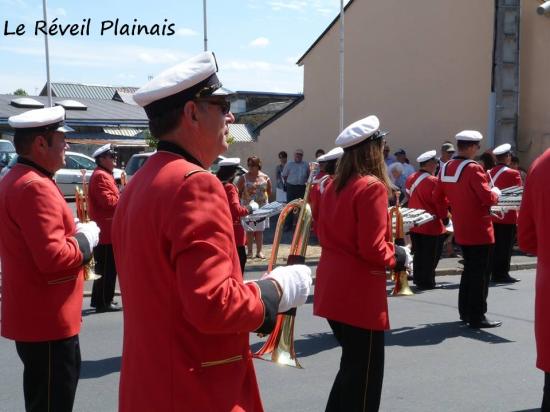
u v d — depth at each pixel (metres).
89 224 3.46
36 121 3.16
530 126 13.20
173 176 1.79
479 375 5.19
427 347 5.99
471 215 6.48
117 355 5.73
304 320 6.98
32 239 3.03
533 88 13.11
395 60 15.66
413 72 15.23
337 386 3.56
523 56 13.23
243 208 7.32
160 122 1.91
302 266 2.10
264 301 1.89
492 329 6.64
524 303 7.86
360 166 3.51
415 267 8.78
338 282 3.50
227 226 1.79
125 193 1.99
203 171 1.80
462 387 4.91
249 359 1.99
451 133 14.44
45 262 3.03
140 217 1.81
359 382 3.45
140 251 1.81
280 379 5.09
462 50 14.09
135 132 29.44
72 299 3.30
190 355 1.82
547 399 2.99
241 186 10.69
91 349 5.92
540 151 13.05
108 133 28.83
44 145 3.22
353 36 16.70
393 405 4.54
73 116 28.52
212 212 1.75
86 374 5.21
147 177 1.88
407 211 5.60
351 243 3.49
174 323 1.80
